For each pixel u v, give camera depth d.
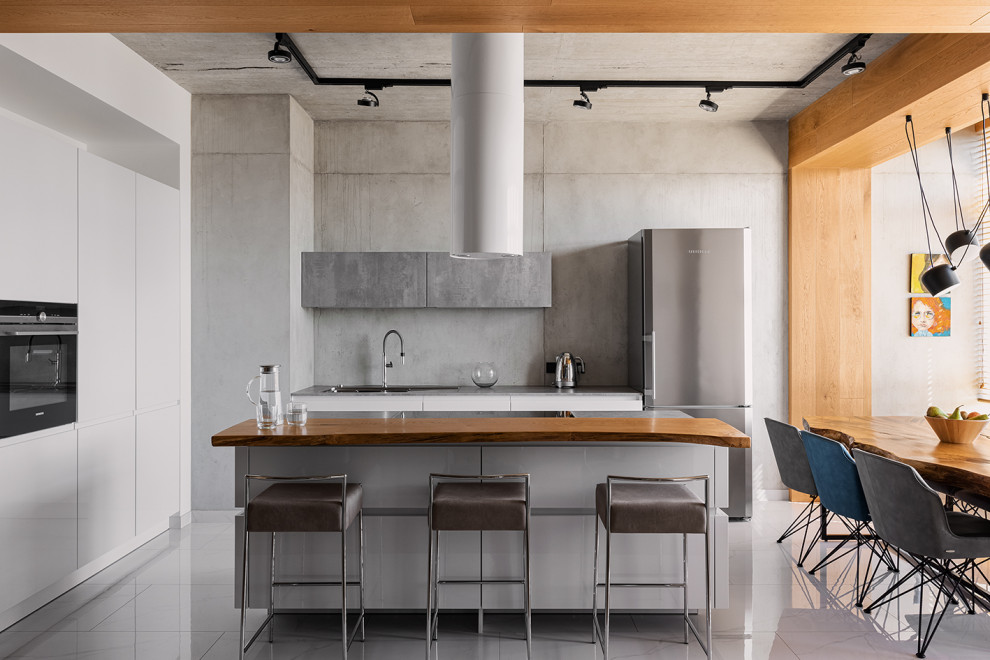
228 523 5.14
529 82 4.87
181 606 3.60
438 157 5.88
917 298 5.98
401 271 5.53
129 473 4.29
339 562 3.32
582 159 5.88
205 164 5.20
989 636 3.23
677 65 4.63
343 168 5.88
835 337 5.76
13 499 3.26
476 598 3.32
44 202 3.48
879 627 3.35
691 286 5.21
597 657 3.03
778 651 3.09
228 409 5.20
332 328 5.91
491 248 3.59
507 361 5.93
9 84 3.73
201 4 2.68
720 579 3.31
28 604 3.47
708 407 5.20
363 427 3.31
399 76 4.85
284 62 4.15
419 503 3.34
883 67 4.36
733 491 5.13
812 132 5.36
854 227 5.75
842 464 3.61
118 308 4.17
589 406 5.29
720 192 5.86
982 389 5.95
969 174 6.01
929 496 2.90
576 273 5.89
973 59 3.52
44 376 3.48
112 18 2.80
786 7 2.74
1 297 3.17
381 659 3.02
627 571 3.32
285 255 5.20
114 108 4.16
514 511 2.93
